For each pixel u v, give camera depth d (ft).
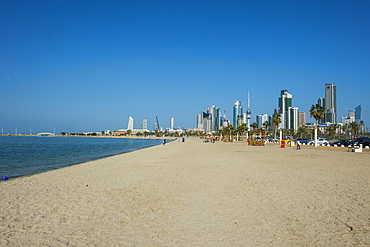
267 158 85.66
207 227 21.17
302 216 23.48
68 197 32.63
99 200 30.78
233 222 22.26
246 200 29.63
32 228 21.42
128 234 19.92
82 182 43.98
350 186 36.47
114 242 18.44
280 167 60.44
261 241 18.22
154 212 25.58
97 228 21.30
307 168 57.93
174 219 23.32
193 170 57.82
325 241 18.08
